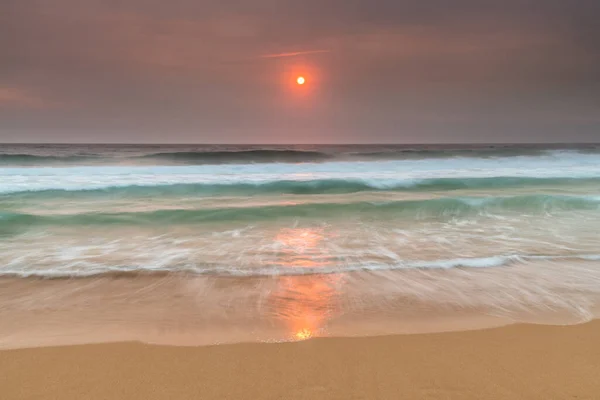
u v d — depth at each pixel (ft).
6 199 30.53
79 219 24.31
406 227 23.63
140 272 14.55
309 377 7.60
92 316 10.78
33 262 16.15
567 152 83.71
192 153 71.51
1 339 9.30
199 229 22.98
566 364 8.08
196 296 12.32
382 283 13.41
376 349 8.80
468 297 12.12
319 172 49.34
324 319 10.58
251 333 9.70
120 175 43.65
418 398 6.88
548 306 11.39
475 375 7.65
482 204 28.91
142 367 8.00
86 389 7.20
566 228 23.18
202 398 6.89
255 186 36.35
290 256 17.19
